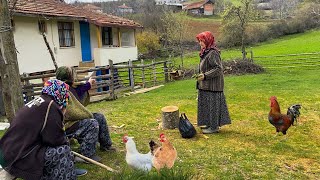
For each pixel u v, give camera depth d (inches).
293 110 243.8
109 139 211.6
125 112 365.7
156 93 552.1
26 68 602.5
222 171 183.5
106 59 826.2
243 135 254.7
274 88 508.4
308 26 1619.1
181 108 382.9
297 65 852.0
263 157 205.9
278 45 1370.6
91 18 780.6
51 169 131.7
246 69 783.7
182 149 221.9
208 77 244.2
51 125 129.6
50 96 135.1
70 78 191.0
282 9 1851.6
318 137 247.3
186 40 1535.4
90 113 187.8
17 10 544.4
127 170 146.0
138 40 1424.7
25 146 126.2
